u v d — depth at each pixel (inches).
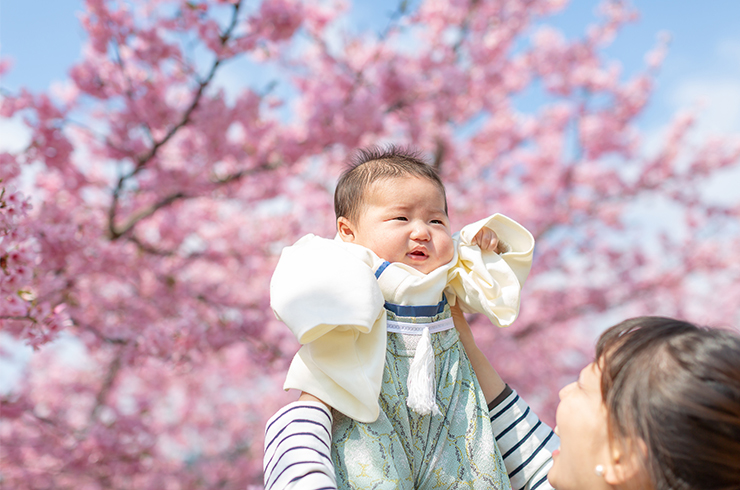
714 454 29.5
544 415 384.2
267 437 40.5
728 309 395.2
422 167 51.8
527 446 48.9
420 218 48.6
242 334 222.5
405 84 241.8
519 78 315.3
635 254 355.3
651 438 31.4
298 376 42.6
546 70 325.4
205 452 369.4
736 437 29.4
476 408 45.9
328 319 38.3
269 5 190.2
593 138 341.1
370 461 39.9
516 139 326.6
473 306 49.6
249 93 208.5
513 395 51.4
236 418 373.1
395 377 43.6
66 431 218.4
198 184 208.1
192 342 189.9
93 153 231.1
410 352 44.6
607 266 357.4
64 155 185.0
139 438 234.2
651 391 31.9
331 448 40.8
